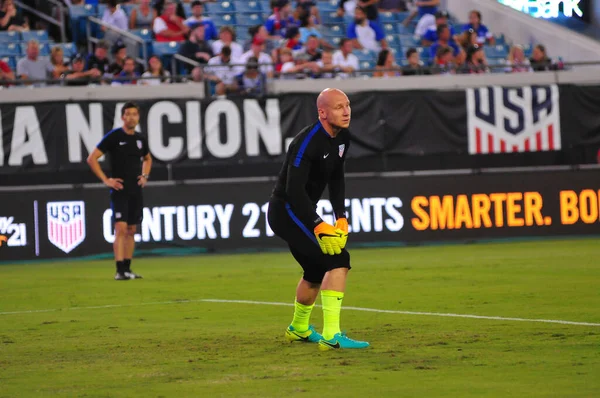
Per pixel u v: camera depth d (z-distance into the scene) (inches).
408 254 1269.7
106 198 1376.7
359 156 1434.5
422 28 1803.6
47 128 1375.5
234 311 731.4
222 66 1398.9
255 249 1407.5
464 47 1667.1
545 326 597.6
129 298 853.2
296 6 1775.3
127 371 476.4
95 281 1034.7
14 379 463.2
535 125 1473.9
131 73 1486.2
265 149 1417.3
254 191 1407.5
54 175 1384.1
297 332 555.8
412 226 1427.2
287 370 466.0
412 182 1427.2
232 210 1402.6
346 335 566.3
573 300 740.7
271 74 1486.2
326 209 1401.3
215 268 1157.7
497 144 1466.5
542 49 1621.6
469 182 1441.9
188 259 1317.7
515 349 512.1
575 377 431.8
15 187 1368.1
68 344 577.9
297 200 511.5
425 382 428.1
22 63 1483.8
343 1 1839.3
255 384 432.5
